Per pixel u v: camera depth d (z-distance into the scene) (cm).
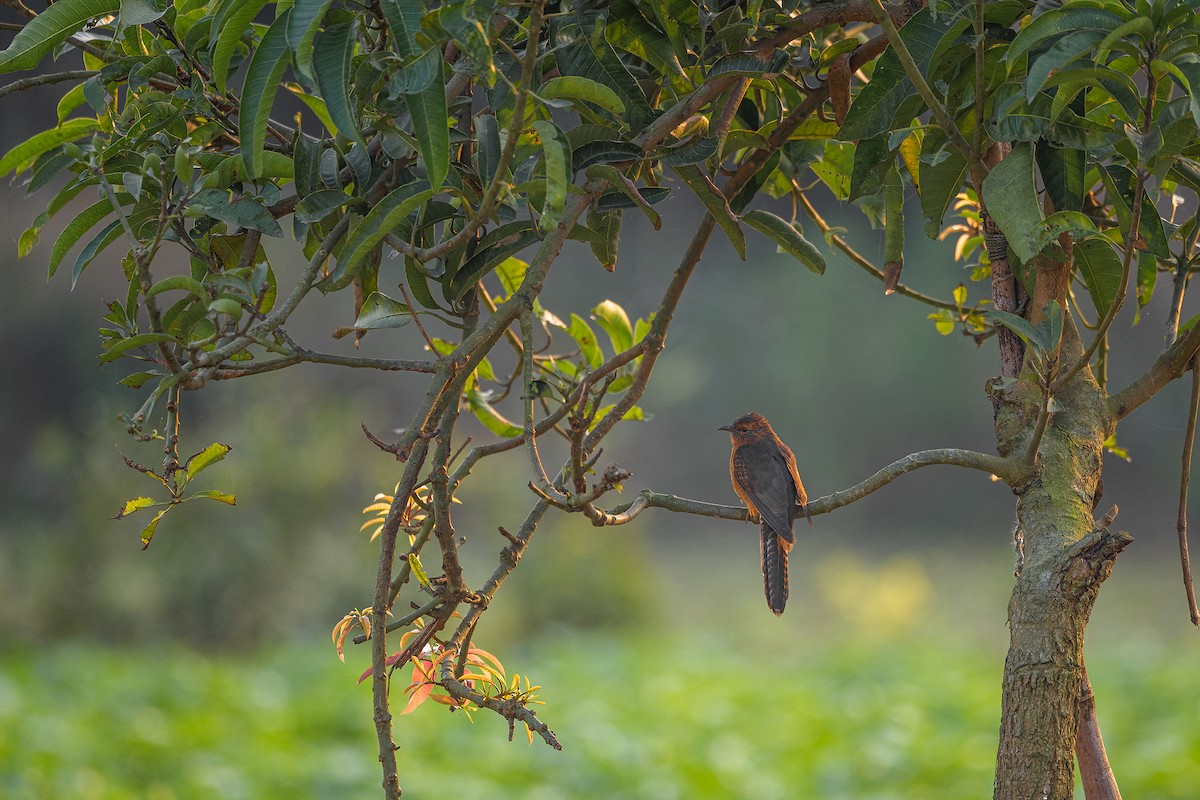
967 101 456
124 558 3191
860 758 1942
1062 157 447
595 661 2969
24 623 3094
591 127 463
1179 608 4075
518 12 458
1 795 1659
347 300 4291
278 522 3275
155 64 469
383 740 400
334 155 470
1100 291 510
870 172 493
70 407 4225
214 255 498
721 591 4625
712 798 1769
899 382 5762
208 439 3366
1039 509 448
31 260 4128
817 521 5816
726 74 466
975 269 641
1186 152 460
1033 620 429
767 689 2580
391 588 502
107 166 466
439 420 435
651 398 5647
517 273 632
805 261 534
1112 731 2084
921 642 3578
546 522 3916
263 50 401
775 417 5844
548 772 1905
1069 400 469
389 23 378
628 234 4728
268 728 2125
